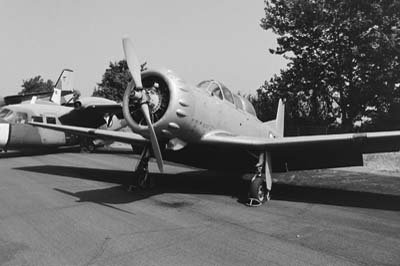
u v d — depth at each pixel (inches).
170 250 150.3
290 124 909.2
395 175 418.6
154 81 248.4
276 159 292.0
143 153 293.9
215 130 277.3
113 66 1418.6
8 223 182.5
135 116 252.5
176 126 239.8
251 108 365.7
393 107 786.2
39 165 426.6
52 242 155.9
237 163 302.4
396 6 684.1
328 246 160.4
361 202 261.7
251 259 142.5
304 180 377.1
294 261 141.5
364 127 840.3
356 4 725.9
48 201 235.5
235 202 256.1
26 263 132.7
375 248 158.7
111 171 392.8
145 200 251.6
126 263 135.0
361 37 732.0
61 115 580.4
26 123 521.3
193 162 307.6
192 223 194.7
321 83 820.6
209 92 283.3
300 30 813.2
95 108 596.1
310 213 225.6
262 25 851.4
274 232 181.3
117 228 179.5
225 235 173.9
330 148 259.8
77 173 369.4
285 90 847.7
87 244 154.5
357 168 486.0
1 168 392.2
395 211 232.7
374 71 730.8
